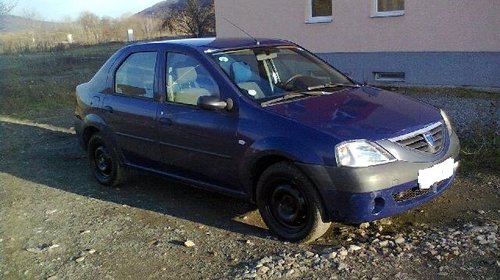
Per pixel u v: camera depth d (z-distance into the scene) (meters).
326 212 4.05
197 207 5.31
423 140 4.18
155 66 5.42
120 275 3.95
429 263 3.75
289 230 4.32
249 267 3.86
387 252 3.96
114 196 5.82
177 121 4.99
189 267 3.99
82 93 6.41
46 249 4.49
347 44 12.45
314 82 5.09
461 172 5.67
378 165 3.89
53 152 7.91
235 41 5.40
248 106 4.47
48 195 5.98
